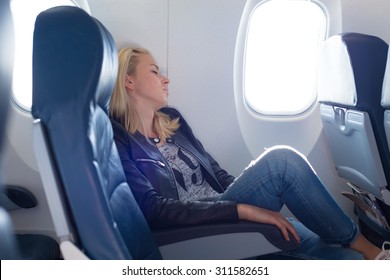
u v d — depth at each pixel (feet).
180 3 6.63
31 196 6.53
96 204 2.77
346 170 6.74
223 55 6.85
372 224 6.37
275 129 7.30
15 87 6.31
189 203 4.47
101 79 2.84
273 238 4.26
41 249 5.32
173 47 6.75
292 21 6.97
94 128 2.88
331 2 6.75
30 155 6.53
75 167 2.71
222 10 6.70
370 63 5.27
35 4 6.10
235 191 5.00
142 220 4.07
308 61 7.18
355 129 5.58
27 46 6.26
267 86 7.21
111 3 6.51
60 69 2.68
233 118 7.11
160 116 6.26
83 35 2.72
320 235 4.78
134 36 6.63
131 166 4.87
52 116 2.67
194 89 6.94
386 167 5.44
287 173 4.75
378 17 6.88
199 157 6.26
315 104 7.28
